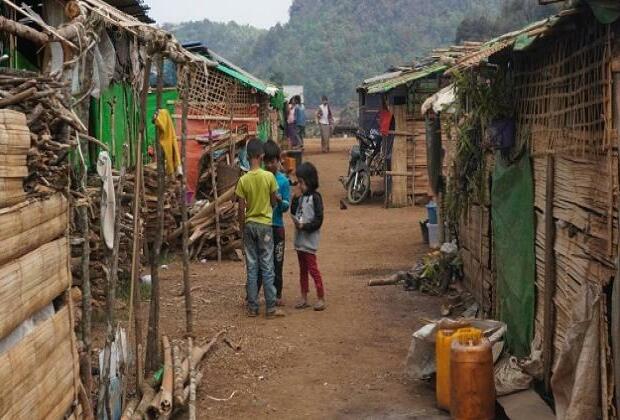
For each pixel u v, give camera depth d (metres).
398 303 9.61
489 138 7.04
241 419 6.03
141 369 6.03
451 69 7.50
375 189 21.81
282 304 9.57
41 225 3.76
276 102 28.89
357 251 13.43
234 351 7.65
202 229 12.34
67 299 4.20
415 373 6.60
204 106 16.84
